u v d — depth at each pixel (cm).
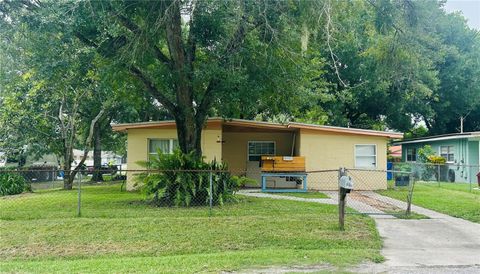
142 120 2584
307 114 2178
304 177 1630
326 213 1027
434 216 1027
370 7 1138
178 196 1131
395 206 1184
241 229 858
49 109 2025
